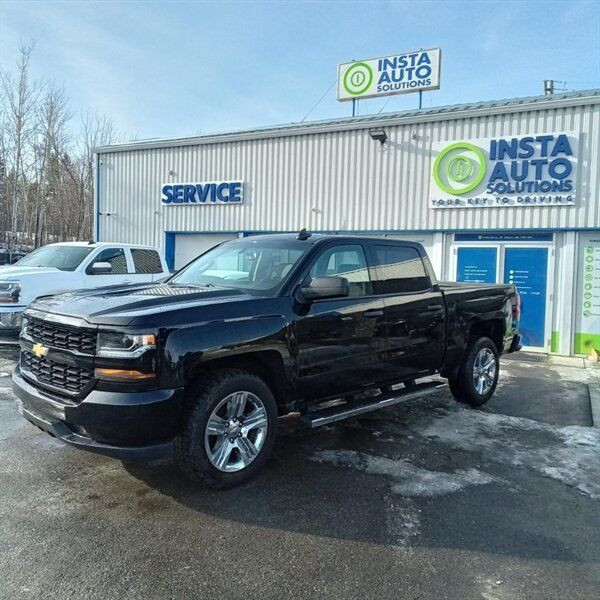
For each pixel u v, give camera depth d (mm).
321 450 4633
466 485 3953
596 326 10727
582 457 4594
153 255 11102
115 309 3527
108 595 2566
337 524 3318
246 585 2678
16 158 30047
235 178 14766
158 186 16031
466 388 6074
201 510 3455
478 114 11547
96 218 17031
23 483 3797
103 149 16703
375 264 5047
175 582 2686
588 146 10609
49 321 3650
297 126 13984
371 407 4707
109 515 3357
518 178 11211
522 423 5609
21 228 34938
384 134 12391
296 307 4180
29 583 2643
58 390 3516
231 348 3666
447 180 11969
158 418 3305
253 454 3891
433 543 3119
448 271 12148
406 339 5148
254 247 4941
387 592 2646
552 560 2967
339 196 13289
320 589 2658
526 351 11203
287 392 4129
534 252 11250
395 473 4148
